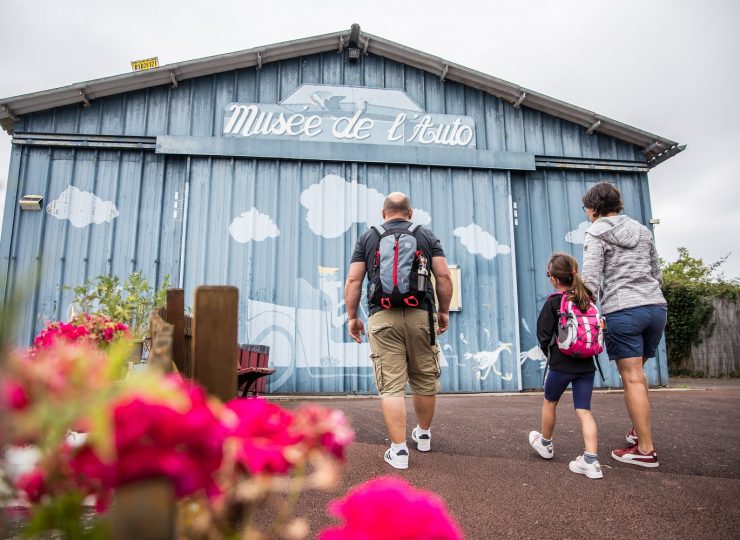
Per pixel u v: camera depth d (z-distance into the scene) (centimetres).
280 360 770
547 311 329
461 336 819
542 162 905
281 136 838
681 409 552
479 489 281
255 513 236
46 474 76
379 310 328
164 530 63
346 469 308
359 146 852
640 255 338
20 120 790
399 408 315
